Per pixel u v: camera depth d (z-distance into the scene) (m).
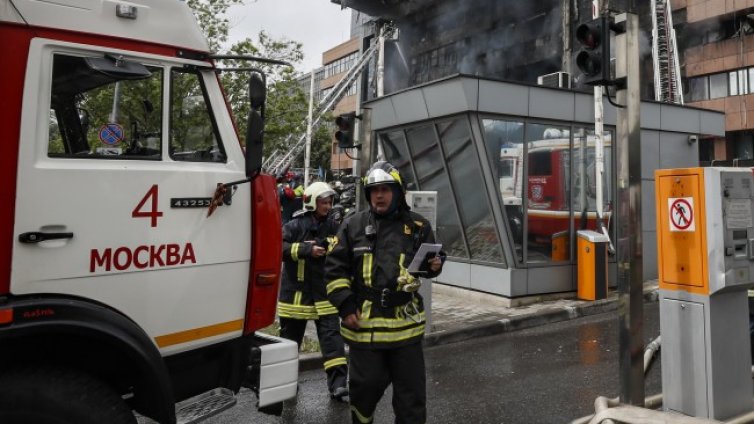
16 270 2.35
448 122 8.85
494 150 8.48
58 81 2.56
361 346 3.14
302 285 4.76
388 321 3.12
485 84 8.16
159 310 2.75
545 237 8.94
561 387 5.19
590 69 4.04
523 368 5.84
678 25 28.19
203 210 2.91
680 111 10.87
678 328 3.86
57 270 2.45
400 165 10.43
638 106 3.84
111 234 2.60
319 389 5.13
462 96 8.09
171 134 2.84
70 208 2.50
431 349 6.65
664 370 3.95
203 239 2.91
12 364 2.44
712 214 3.64
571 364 5.96
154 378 2.59
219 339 2.99
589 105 9.23
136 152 2.77
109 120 2.72
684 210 3.81
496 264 8.69
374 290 3.16
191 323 2.87
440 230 9.84
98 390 2.47
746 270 3.70
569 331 7.51
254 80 2.93
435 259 3.16
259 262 3.13
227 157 3.04
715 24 27.48
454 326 7.24
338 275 3.22
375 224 3.25
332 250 3.27
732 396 3.76
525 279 8.61
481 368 5.85
